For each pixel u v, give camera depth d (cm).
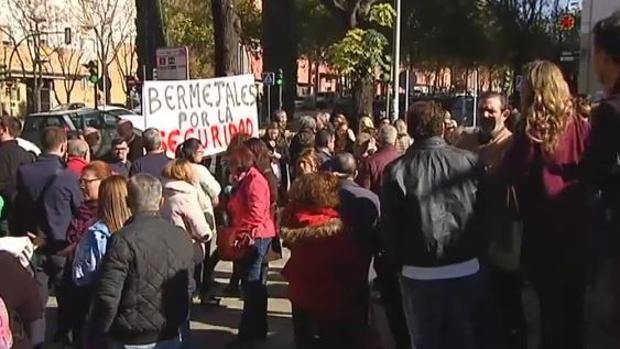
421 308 439
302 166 675
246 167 720
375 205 523
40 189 686
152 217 446
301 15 4388
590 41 357
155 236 439
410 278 440
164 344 441
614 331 306
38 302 392
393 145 723
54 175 686
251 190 696
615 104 317
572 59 1822
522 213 439
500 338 445
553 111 423
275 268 998
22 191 692
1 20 5472
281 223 531
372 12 2409
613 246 308
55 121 2155
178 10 5147
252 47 5016
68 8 5750
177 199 677
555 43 4553
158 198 453
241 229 697
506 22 4606
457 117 3372
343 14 2430
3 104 5003
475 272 435
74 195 682
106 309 425
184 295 448
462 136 579
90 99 6116
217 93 935
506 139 536
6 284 376
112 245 432
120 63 5988
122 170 838
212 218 749
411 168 436
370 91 2106
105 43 5794
